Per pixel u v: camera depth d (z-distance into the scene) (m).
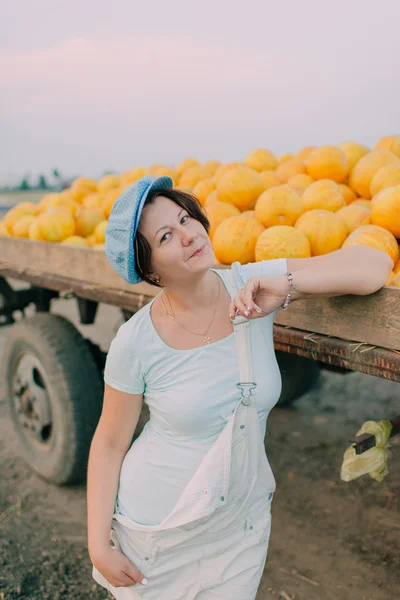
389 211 2.27
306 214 2.43
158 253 1.57
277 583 2.83
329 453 3.96
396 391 4.90
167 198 1.59
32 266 3.62
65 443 3.42
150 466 1.74
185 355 1.65
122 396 1.75
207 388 1.65
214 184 3.59
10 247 3.88
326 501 3.44
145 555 1.74
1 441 4.58
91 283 3.06
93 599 2.84
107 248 1.63
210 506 1.60
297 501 3.47
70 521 3.46
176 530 1.69
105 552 1.72
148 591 1.77
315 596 2.72
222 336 1.69
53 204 4.02
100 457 1.81
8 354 3.77
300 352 2.00
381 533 3.10
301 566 2.93
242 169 3.08
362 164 3.09
